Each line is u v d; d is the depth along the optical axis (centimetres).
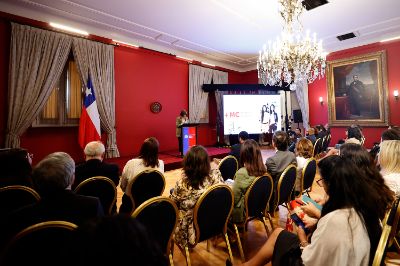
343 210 119
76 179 247
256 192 239
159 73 818
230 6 557
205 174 211
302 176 308
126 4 541
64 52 594
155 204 162
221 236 287
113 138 692
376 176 142
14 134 530
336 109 847
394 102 735
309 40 501
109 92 681
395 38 723
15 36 525
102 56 665
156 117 811
